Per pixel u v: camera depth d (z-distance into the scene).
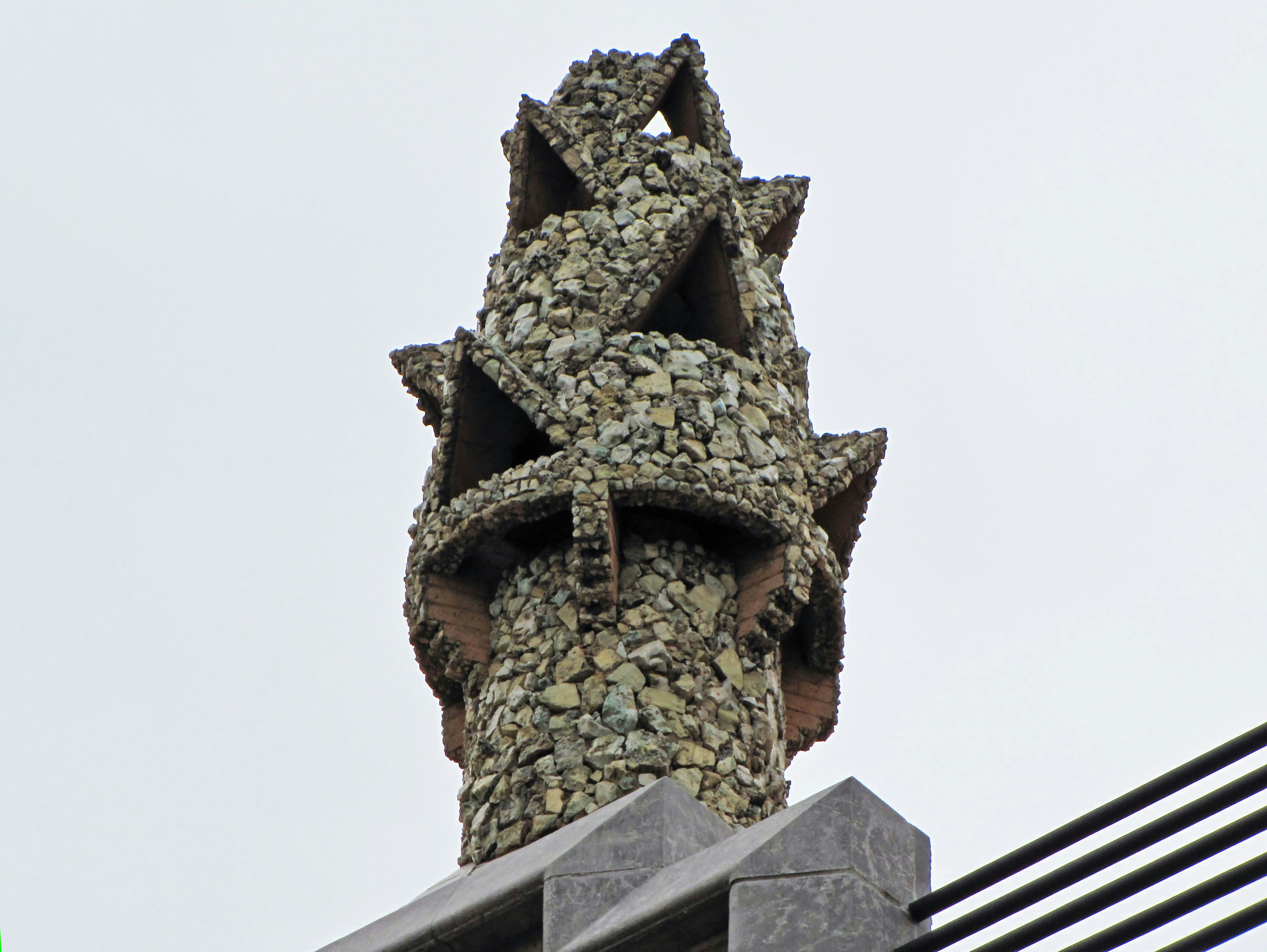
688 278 67.44
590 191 69.94
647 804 46.56
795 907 38.72
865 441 66.62
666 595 61.66
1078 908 35.47
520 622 62.19
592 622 60.94
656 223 69.00
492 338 67.31
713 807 58.31
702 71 74.56
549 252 68.44
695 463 62.12
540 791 58.31
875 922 38.16
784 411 65.44
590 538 60.66
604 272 67.38
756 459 63.25
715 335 66.56
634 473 61.47
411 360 68.75
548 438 64.50
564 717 59.50
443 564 63.38
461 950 47.44
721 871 40.47
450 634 62.72
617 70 73.88
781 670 65.31
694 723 59.53
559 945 44.22
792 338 69.12
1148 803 35.41
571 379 64.06
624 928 41.66
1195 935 33.47
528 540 63.31
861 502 66.75
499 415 64.69
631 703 59.31
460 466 64.19
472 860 58.53
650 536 62.72
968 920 37.12
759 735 60.72
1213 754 34.62
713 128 73.81
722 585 62.78
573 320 66.06
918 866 40.06
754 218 72.38
